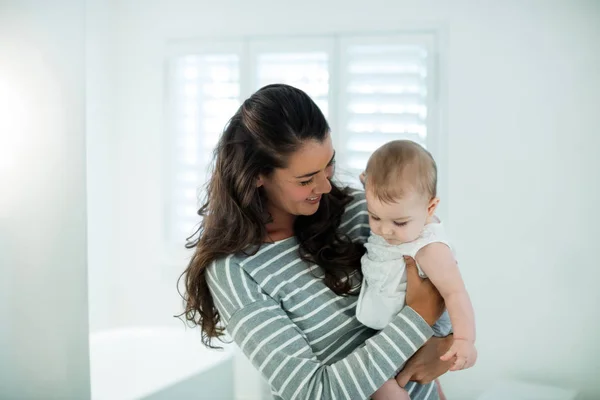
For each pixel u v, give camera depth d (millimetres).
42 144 1397
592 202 1671
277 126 966
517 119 1757
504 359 1681
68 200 1396
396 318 950
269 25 2082
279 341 951
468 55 1825
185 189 2186
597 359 1622
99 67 2039
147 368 2117
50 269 1415
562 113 1719
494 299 1734
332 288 1069
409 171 969
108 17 2107
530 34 1751
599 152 1675
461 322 935
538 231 1717
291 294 1053
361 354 925
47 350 1424
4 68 1394
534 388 1630
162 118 2152
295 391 914
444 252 968
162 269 2148
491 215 1771
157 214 2160
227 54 2121
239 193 1047
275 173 1010
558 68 1722
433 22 1900
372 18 1977
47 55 1386
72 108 1382
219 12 2117
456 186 1807
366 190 1021
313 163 973
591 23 1685
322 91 2086
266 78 2125
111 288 2148
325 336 1059
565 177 1708
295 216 1137
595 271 1672
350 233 1166
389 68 2025
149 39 2145
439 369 994
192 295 1123
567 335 1657
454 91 1838
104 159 2082
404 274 1003
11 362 1440
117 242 2174
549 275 1672
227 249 1051
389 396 995
